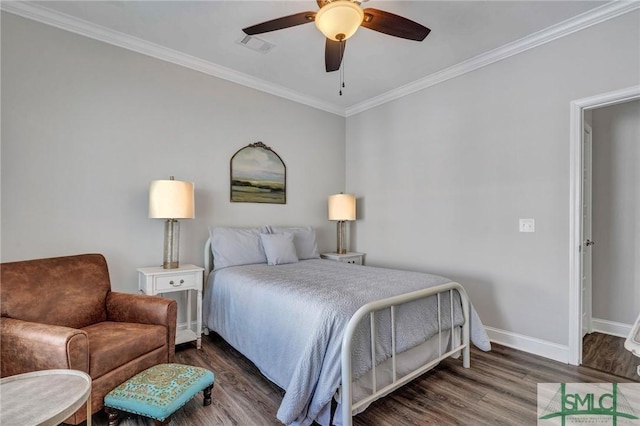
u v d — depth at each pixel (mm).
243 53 2996
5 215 2266
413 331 2004
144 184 2881
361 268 2908
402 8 2295
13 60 2307
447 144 3336
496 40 2734
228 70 3322
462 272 3199
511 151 2859
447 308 2318
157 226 2951
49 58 2445
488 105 3014
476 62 3055
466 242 3172
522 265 2789
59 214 2473
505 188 2896
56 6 2340
